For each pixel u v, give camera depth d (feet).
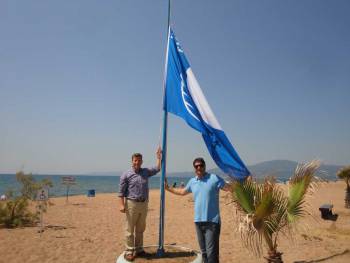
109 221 42.24
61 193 129.49
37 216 39.88
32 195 44.50
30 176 44.98
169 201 73.46
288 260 23.79
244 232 15.76
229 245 28.25
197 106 17.90
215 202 16.58
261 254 25.23
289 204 15.70
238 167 16.67
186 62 18.94
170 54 19.44
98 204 65.31
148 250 18.61
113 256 24.56
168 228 37.60
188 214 50.80
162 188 18.02
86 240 29.66
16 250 25.40
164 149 18.35
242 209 16.20
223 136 17.49
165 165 18.26
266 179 16.12
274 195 15.58
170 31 19.75
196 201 16.72
